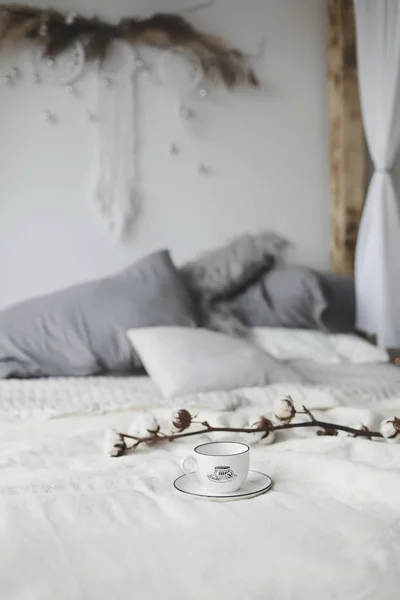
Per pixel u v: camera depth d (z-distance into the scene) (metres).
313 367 2.61
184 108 3.27
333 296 2.95
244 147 3.35
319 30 3.41
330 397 1.86
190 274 2.94
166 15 3.22
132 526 1.08
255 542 1.00
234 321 2.81
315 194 3.44
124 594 0.89
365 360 2.76
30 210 3.14
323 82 3.43
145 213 3.25
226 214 3.35
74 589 0.90
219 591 0.89
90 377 2.48
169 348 2.35
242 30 3.33
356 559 0.95
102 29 3.16
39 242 3.15
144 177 3.25
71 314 2.58
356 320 2.98
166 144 3.26
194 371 2.23
